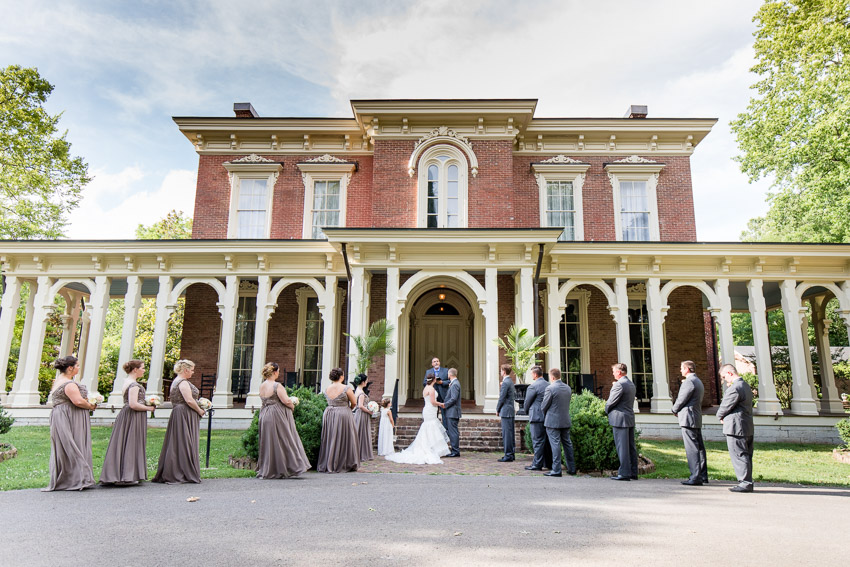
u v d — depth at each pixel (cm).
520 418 1195
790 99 1969
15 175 2272
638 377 1756
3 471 770
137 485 683
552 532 465
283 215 1833
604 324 1764
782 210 2550
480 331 1638
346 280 1681
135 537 429
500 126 1722
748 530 485
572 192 1831
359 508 553
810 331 3069
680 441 1322
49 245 1509
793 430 1402
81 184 2509
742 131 2138
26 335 1598
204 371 1742
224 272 1542
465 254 1439
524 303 1394
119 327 3822
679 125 1803
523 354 1238
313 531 455
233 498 600
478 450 1174
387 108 1680
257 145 1884
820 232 2266
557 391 846
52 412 650
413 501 595
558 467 830
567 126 1808
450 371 1109
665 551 412
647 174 1827
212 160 1878
